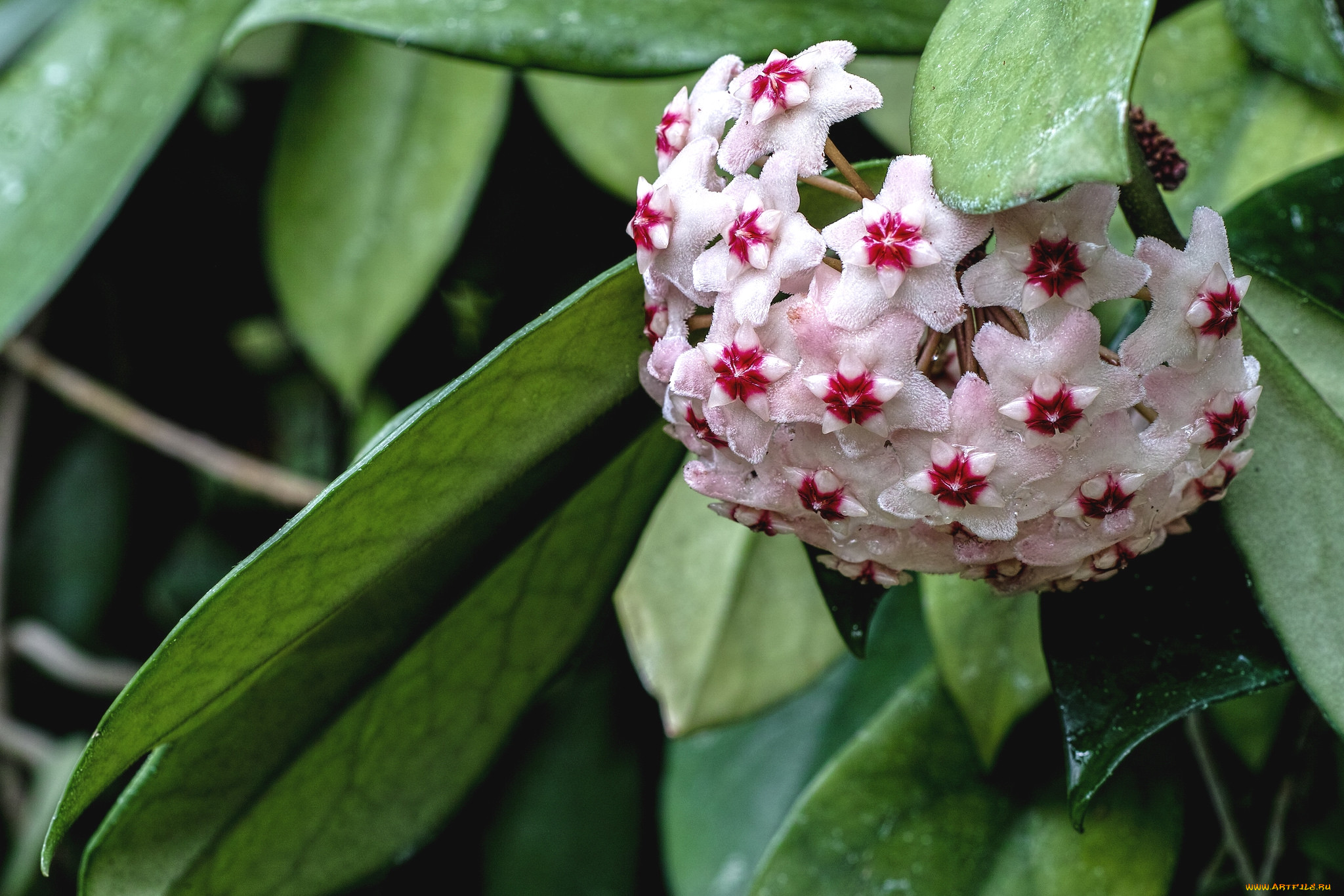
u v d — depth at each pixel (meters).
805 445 0.34
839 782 0.40
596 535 0.39
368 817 0.40
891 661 0.48
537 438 0.36
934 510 0.33
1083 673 0.35
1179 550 0.36
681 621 0.44
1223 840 0.41
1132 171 0.34
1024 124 0.32
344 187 0.45
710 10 0.38
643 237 0.34
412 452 0.34
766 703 0.44
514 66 0.38
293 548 0.34
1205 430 0.33
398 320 0.44
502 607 0.39
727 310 0.33
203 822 0.38
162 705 0.35
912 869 0.39
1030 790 0.40
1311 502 0.35
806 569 0.44
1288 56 0.39
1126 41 0.31
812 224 0.35
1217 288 0.33
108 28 0.44
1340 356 0.35
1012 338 0.33
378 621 0.38
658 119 0.44
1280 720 0.40
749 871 0.47
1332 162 0.38
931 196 0.33
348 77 0.45
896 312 0.33
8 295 0.43
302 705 0.38
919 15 0.39
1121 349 0.33
